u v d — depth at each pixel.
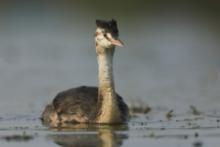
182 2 57.50
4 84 30.25
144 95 27.31
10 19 53.47
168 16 53.81
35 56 38.19
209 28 48.25
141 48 41.09
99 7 57.16
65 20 52.84
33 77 31.75
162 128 20.80
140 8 56.38
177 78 31.27
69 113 22.19
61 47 41.31
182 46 41.50
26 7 57.28
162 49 40.47
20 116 23.61
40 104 25.78
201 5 56.94
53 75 32.25
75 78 31.27
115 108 21.50
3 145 18.61
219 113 23.52
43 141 19.03
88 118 21.83
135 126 21.23
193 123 21.62
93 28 48.94
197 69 33.66
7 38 45.34
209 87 28.92
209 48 40.38
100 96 21.59
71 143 18.69
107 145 18.36
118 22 51.62
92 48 40.78
